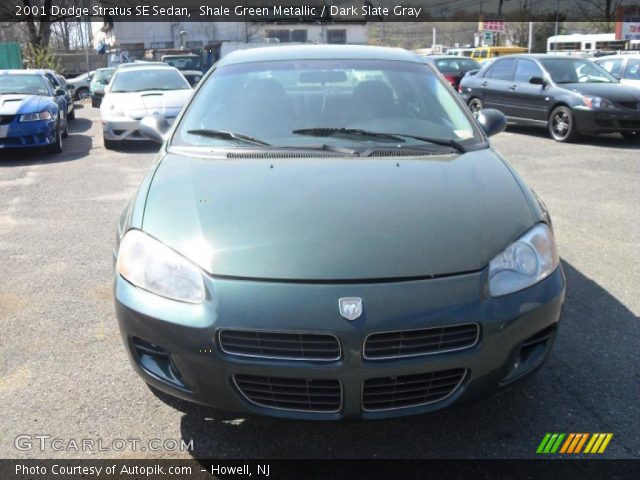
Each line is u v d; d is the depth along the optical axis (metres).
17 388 3.01
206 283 2.31
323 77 3.81
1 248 5.20
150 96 10.74
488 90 12.63
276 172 2.93
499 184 2.86
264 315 2.22
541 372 3.10
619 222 5.80
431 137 3.40
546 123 11.29
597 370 3.12
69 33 44.28
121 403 2.89
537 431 2.64
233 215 2.56
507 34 54.59
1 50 26.64
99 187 7.59
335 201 2.64
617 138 11.43
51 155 10.24
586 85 10.95
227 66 3.99
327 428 2.69
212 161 3.13
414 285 2.27
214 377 2.29
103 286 4.33
